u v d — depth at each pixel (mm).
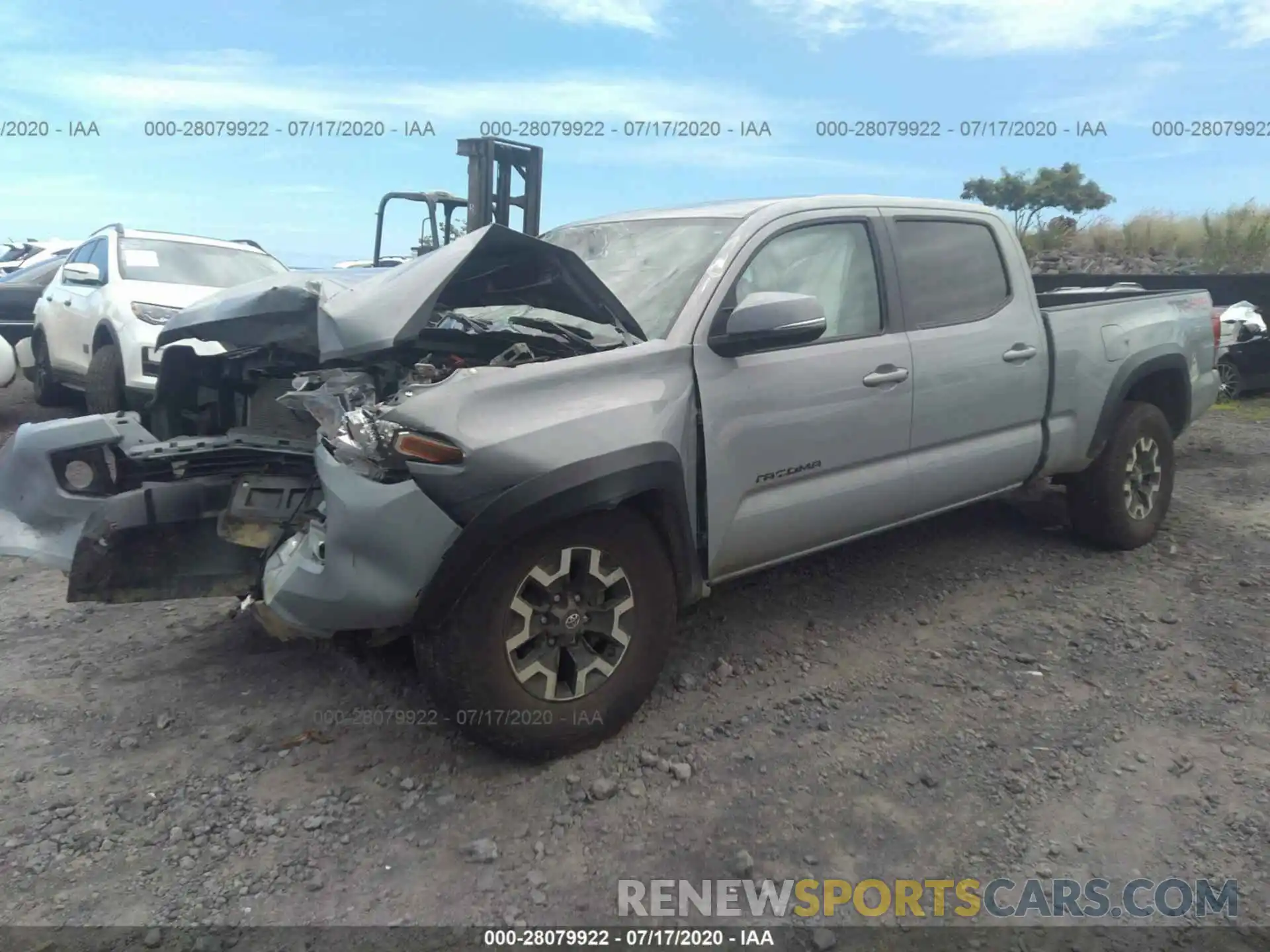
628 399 3152
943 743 3283
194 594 3615
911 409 4016
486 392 2930
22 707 3564
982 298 4445
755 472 3535
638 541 3207
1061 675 3764
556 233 4629
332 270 9477
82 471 3691
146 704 3592
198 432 4391
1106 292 5711
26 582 4898
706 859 2715
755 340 3346
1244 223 16422
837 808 2936
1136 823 2859
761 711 3494
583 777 3094
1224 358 9898
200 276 8453
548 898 2570
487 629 2934
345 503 2967
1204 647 3973
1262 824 2840
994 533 5395
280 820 2896
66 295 8734
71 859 2727
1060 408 4672
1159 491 5152
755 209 3881
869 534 4117
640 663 3266
